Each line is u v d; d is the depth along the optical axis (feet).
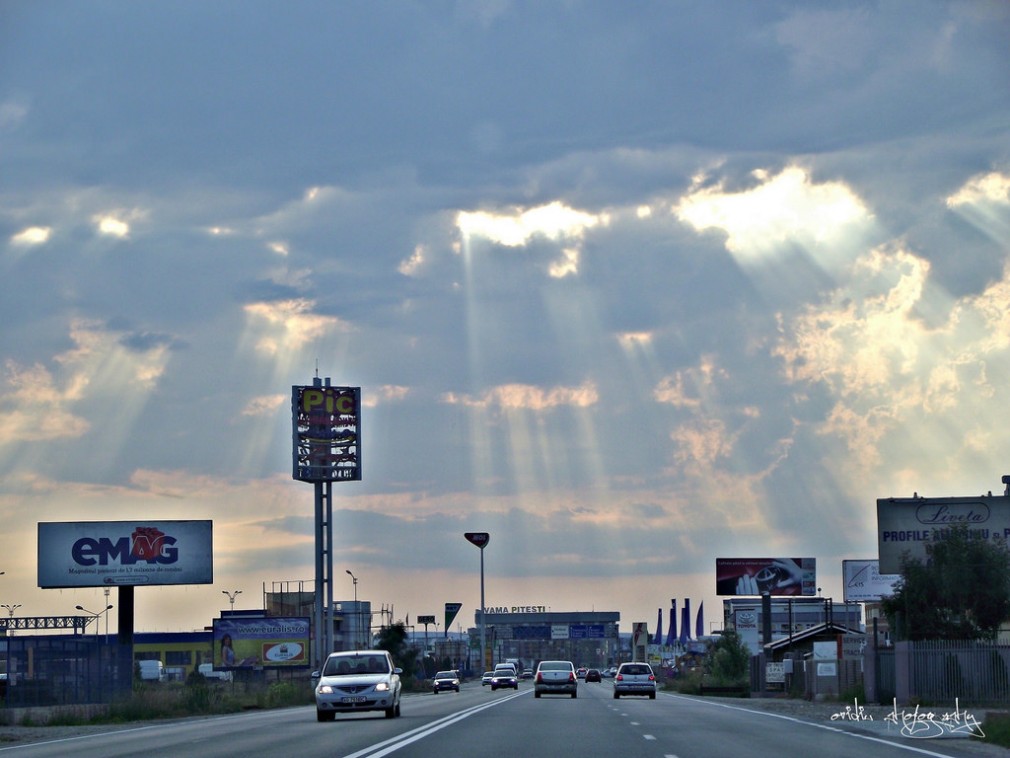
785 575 465.47
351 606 596.29
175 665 617.62
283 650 435.94
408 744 103.81
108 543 364.79
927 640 208.85
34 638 319.47
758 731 124.77
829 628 331.16
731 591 464.24
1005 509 263.29
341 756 91.40
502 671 433.48
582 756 89.92
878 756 92.48
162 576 366.22
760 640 526.16
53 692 265.95
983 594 237.66
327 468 404.77
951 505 265.75
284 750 99.91
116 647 294.46
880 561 265.54
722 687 351.87
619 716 159.43
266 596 555.69
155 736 135.23
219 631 434.30
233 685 330.13
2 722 194.59
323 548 399.85
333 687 155.43
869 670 206.49
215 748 105.60
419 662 644.69
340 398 409.28
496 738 111.45
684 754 92.38
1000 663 183.83
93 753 104.27
